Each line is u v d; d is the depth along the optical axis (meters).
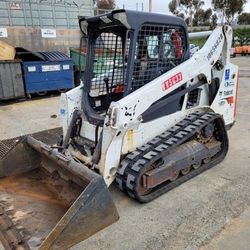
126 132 3.25
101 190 2.50
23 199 3.13
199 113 4.05
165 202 3.41
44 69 9.73
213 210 3.22
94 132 3.43
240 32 32.72
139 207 3.33
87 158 3.36
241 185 3.72
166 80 3.38
